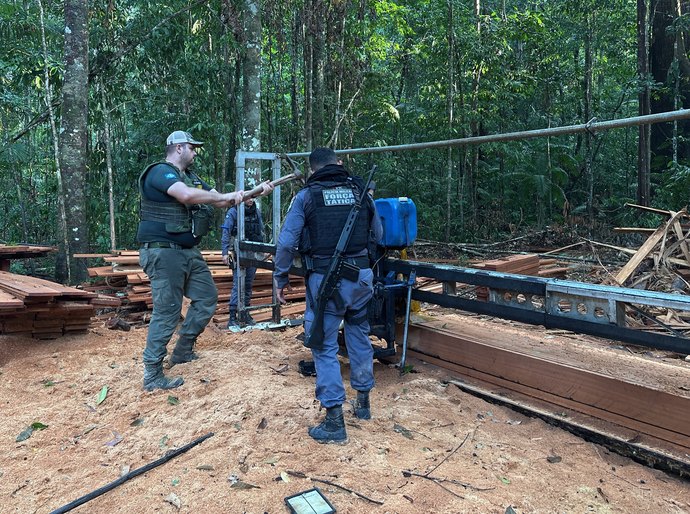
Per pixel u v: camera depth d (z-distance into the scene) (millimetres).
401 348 4285
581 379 3160
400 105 14969
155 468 2740
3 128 12609
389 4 12039
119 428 3279
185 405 3438
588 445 2982
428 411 3324
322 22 10375
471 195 14883
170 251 3818
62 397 3832
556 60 15727
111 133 11320
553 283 3066
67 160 8516
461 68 13680
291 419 3127
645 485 2625
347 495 2393
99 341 5273
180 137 4016
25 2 10516
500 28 13562
